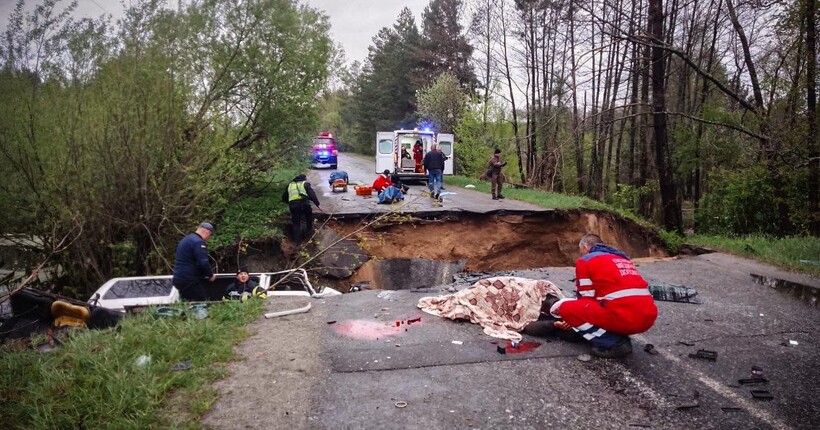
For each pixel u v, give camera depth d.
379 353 4.59
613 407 3.68
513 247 15.02
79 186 8.84
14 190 9.00
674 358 4.60
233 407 3.58
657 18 13.67
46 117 8.85
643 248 14.50
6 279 8.95
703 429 3.40
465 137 28.58
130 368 4.04
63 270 9.80
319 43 15.63
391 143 23.47
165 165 9.43
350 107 65.94
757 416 3.58
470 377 4.12
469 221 14.73
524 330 5.12
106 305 6.64
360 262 12.95
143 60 9.78
